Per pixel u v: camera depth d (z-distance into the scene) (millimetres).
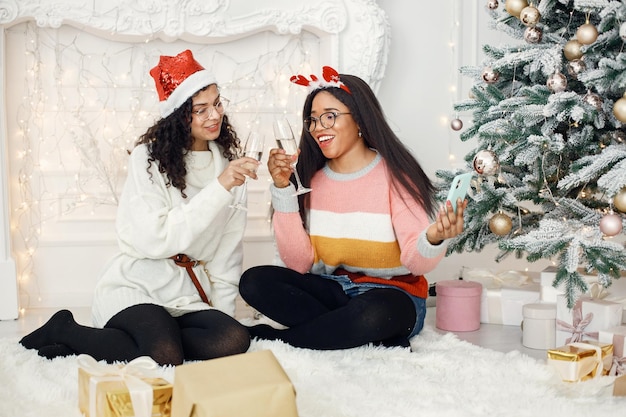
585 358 1881
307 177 2303
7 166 2830
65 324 2059
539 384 1816
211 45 3021
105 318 2137
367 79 3039
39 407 1660
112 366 1629
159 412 1475
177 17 2873
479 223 2408
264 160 3102
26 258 2938
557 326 2252
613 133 2217
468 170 2430
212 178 2275
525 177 2273
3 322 2746
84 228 2986
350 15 3021
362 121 2189
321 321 2104
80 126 2941
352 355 2047
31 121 2912
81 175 2963
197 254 2252
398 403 1668
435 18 3188
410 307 2158
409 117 3203
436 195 2342
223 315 2104
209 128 2203
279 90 3104
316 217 2287
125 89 2973
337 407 1643
